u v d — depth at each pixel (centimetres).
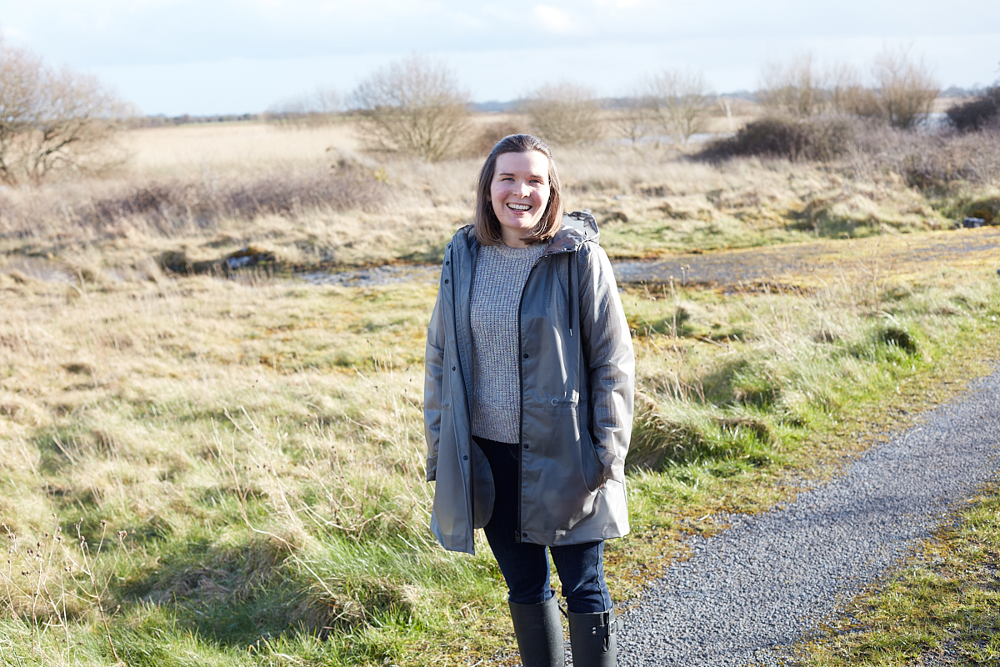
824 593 278
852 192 1412
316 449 492
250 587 335
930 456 393
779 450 421
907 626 249
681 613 278
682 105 3319
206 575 354
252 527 369
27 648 289
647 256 1158
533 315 189
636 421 440
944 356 554
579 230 193
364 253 1272
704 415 454
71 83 2455
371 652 273
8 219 1659
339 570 315
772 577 295
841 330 589
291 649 281
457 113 2636
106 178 2484
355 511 373
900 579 279
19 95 2364
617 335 192
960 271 831
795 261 1026
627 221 1379
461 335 198
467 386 198
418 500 364
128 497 454
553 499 188
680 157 2350
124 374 723
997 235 1081
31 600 333
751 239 1235
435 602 297
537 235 194
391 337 817
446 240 1317
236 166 2514
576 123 2967
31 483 482
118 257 1302
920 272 855
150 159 2994
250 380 683
